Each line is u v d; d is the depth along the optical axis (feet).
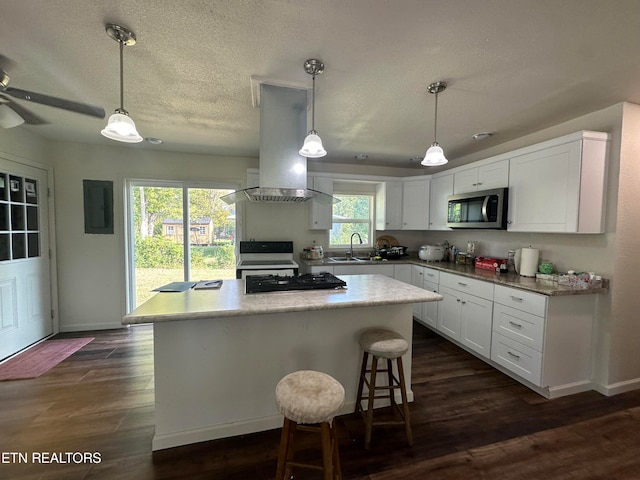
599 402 7.20
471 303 9.55
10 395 7.26
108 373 8.34
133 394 7.32
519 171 8.85
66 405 6.87
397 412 6.59
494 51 5.20
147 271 12.61
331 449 4.46
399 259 13.88
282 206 13.73
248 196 7.40
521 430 6.19
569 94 6.82
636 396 7.46
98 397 7.20
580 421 6.48
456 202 11.41
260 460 5.39
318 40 4.93
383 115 8.14
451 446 5.73
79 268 11.51
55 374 8.26
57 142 11.03
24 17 4.38
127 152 11.79
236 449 5.65
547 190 7.99
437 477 5.02
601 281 7.54
